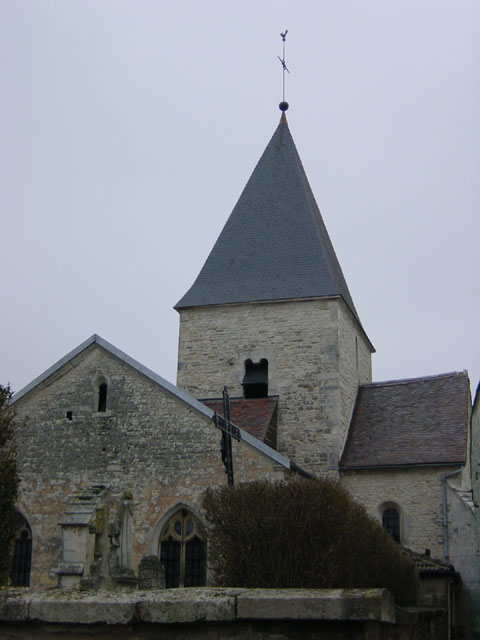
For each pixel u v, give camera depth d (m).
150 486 21.08
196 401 21.48
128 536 16.69
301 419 26.39
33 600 8.16
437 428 25.78
